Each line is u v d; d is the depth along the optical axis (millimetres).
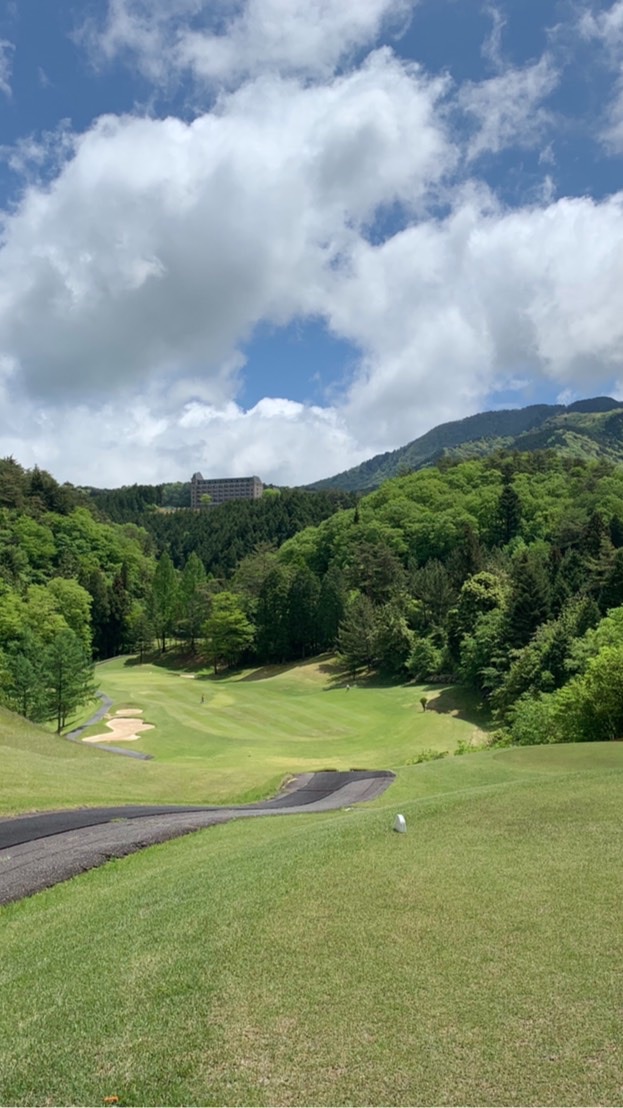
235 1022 5445
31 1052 5242
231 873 9836
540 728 35312
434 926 7262
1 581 74062
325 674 79125
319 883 8836
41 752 27641
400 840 10922
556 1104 4363
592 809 12414
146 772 26469
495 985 5910
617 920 7289
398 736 47812
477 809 12922
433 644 70688
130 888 10117
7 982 6797
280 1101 4457
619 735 31016
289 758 37344
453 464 147500
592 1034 5113
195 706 60625
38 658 53438
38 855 12742
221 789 24781
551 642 46969
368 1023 5352
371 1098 4457
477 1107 4344
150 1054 5082
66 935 8141
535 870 9055
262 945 6914
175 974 6371
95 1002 5969
